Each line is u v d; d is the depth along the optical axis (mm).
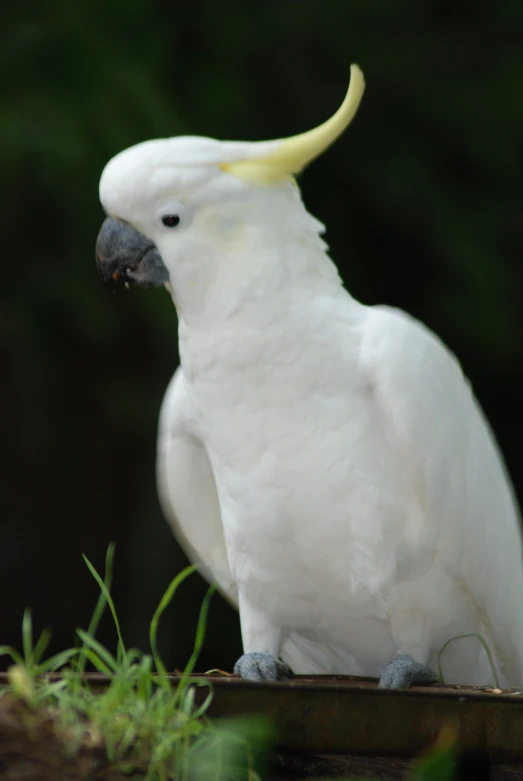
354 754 4879
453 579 6730
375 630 6848
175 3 14562
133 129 12914
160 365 15258
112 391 15195
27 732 4027
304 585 6676
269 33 14930
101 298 14133
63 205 13484
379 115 15008
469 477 6656
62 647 15969
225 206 6445
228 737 4484
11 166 12922
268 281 6414
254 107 14766
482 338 14727
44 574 16281
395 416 6367
